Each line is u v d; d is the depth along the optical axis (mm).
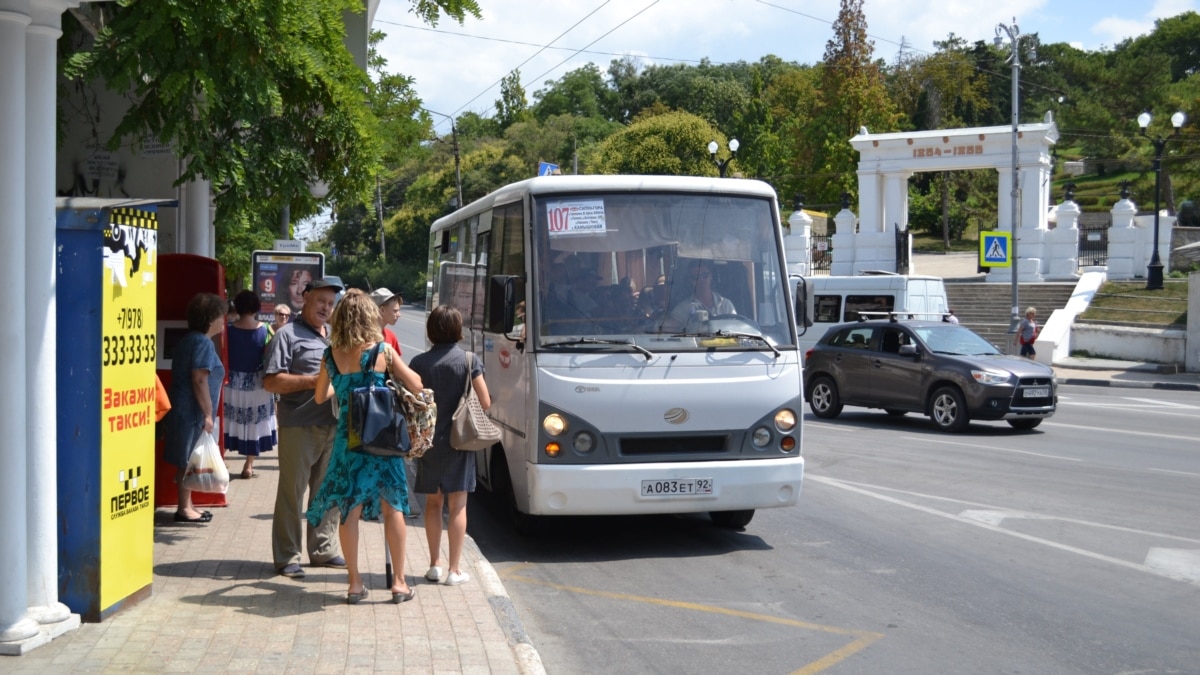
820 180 64438
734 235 9531
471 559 8227
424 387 7352
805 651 6531
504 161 80812
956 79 87125
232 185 9336
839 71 64375
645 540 9750
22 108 5473
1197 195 65750
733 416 9109
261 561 7844
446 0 8656
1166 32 101500
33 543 5781
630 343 9008
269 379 7367
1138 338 33156
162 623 6199
